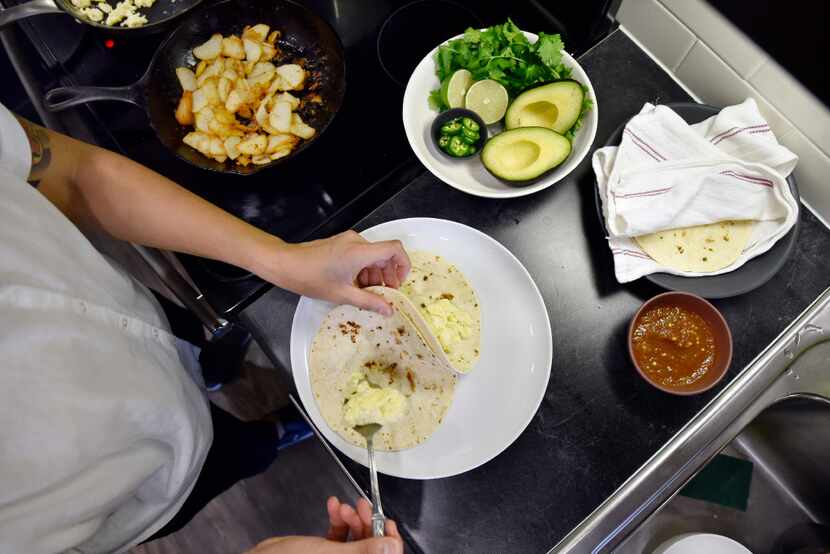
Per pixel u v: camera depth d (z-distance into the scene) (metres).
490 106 0.94
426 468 0.80
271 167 0.99
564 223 0.92
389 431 0.82
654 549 0.97
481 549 0.79
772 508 0.98
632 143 0.87
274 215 1.00
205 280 0.96
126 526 0.81
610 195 0.85
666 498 0.82
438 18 1.09
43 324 0.59
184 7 1.13
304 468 1.60
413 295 0.88
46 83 1.10
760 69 0.84
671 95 0.98
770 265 0.84
